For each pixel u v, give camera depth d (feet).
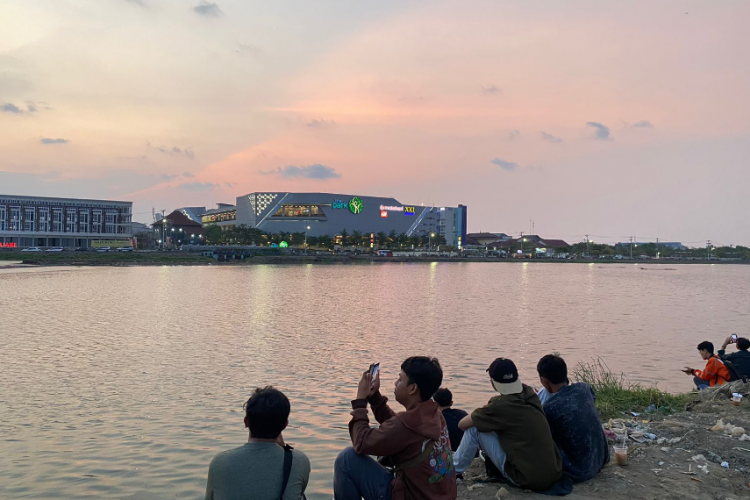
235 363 67.62
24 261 415.44
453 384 56.34
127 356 72.02
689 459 25.41
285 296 179.22
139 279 269.44
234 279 284.82
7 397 50.14
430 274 380.37
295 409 46.47
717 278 376.27
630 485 22.11
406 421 16.65
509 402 21.12
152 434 39.29
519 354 76.02
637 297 193.16
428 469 16.57
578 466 22.43
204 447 36.47
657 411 38.09
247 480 14.07
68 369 63.41
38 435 39.09
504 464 21.27
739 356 42.09
